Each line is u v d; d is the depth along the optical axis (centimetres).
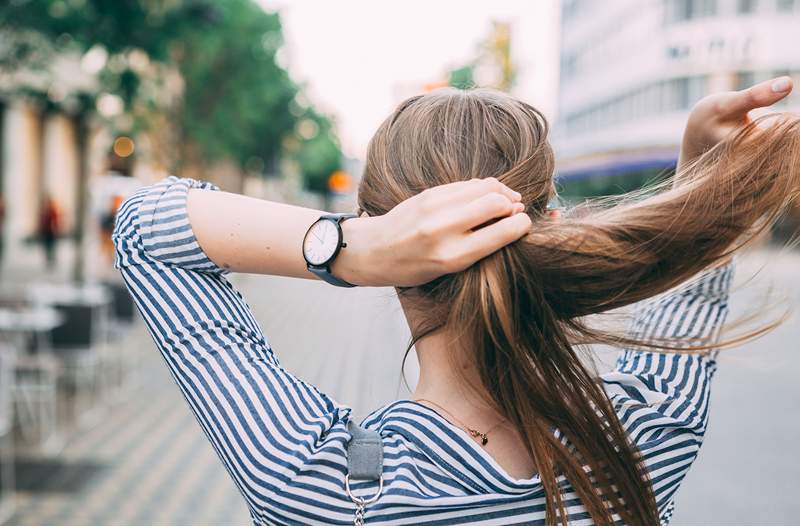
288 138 4381
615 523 84
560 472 85
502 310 76
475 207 73
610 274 78
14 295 883
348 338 1049
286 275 82
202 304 84
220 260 83
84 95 881
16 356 595
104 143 2452
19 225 2234
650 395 93
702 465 527
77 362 704
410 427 86
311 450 81
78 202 1046
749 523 426
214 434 82
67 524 410
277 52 2488
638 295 80
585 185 1750
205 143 1872
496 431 89
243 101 2038
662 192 87
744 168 80
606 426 84
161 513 431
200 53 1745
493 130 85
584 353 89
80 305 651
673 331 100
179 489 470
